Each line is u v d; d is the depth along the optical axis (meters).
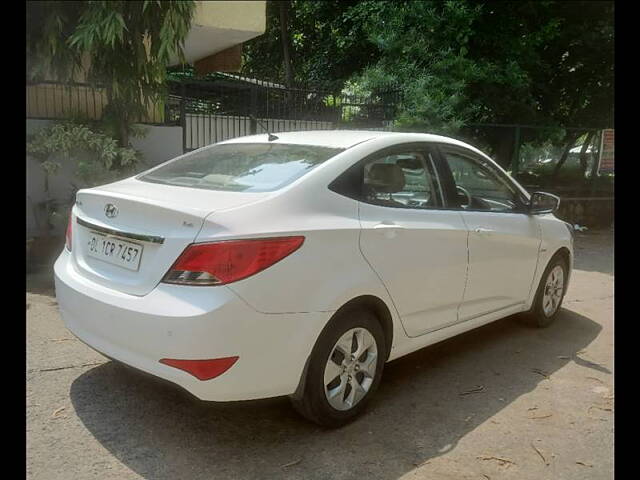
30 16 6.45
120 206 3.10
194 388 2.71
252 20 8.11
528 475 2.95
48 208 6.68
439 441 3.22
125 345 2.87
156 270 2.83
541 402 3.77
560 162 11.98
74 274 3.30
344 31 14.24
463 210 4.10
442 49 11.02
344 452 3.05
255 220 2.86
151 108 8.86
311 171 3.28
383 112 10.96
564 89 13.09
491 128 11.34
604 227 12.06
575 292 6.72
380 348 3.41
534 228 4.82
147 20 6.54
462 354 4.56
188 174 3.69
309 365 3.03
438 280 3.77
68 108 7.63
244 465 2.89
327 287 3.03
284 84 16.64
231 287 2.69
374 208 3.42
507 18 11.54
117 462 2.86
